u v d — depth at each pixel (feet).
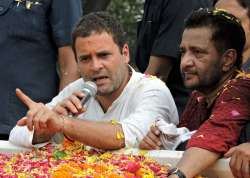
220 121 28.84
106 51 32.24
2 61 41.78
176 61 42.37
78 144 31.94
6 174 28.14
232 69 30.68
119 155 30.58
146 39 44.29
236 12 34.45
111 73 32.37
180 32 42.37
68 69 42.01
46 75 42.29
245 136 28.86
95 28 32.35
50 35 42.50
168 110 33.40
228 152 27.48
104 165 28.73
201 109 31.71
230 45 30.35
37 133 32.07
